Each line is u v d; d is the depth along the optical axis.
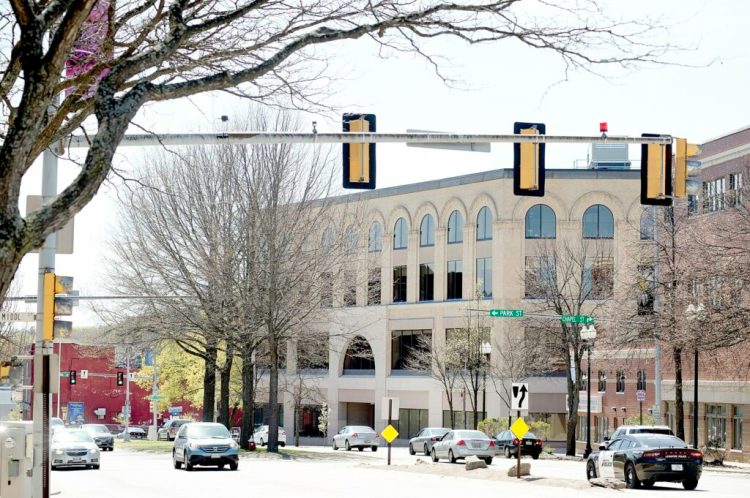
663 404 59.44
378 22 10.98
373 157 15.22
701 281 41.81
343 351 84.44
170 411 101.50
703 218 48.53
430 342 76.44
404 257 81.00
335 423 84.38
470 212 75.69
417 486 29.44
